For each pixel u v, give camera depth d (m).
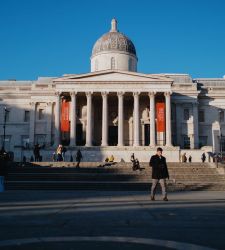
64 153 66.31
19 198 21.48
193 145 80.56
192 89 82.25
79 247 7.82
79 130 78.88
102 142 71.50
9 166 43.59
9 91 84.62
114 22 91.31
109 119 80.25
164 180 20.47
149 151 69.94
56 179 37.69
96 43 88.94
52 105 81.81
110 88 73.12
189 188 32.50
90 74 73.19
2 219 12.13
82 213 13.79
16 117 84.38
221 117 84.88
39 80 89.56
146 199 21.20
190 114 81.94
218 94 84.62
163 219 12.22
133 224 11.07
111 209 15.26
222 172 44.25
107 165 51.47
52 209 15.22
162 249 7.69
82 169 43.38
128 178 38.41
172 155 69.75
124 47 86.62
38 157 59.53
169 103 72.88
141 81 73.12
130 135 79.44
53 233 9.56
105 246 7.94
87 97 73.00
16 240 8.60
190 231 9.96
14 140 83.44
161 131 70.62
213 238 9.00
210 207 16.38
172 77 89.38
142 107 79.81
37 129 81.62
